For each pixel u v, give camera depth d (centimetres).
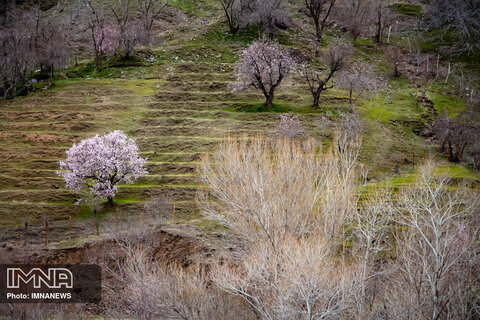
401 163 5347
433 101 6925
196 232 3853
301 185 3269
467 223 2956
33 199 4584
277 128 5734
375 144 5728
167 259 3594
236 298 2686
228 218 3391
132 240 3659
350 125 5525
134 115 6372
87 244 3738
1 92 7156
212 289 2817
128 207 4488
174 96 6850
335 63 6612
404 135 6062
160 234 3847
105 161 4459
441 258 2489
